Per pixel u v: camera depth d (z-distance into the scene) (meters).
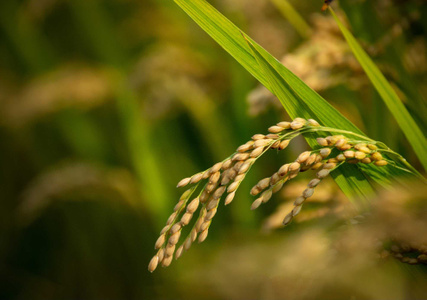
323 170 0.54
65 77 1.25
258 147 0.55
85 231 1.27
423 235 0.52
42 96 1.21
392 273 0.61
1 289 1.29
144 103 1.12
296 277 0.60
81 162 1.20
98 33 1.37
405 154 0.69
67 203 1.26
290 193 0.70
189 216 0.54
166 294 0.94
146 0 1.34
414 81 0.68
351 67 0.68
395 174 0.58
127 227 1.23
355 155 0.55
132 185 1.16
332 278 0.59
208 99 1.13
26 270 1.32
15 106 1.28
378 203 0.54
